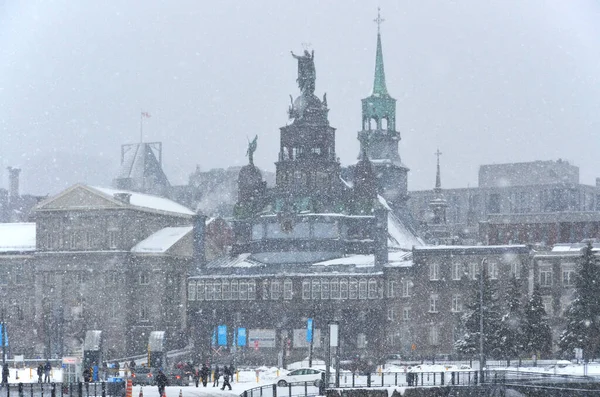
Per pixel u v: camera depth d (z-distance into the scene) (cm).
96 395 9725
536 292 18438
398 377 12438
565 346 17850
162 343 18112
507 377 11975
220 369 16812
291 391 10994
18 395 9481
